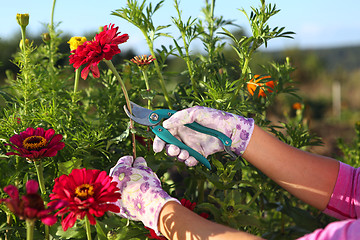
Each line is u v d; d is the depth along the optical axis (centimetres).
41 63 152
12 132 109
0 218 108
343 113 705
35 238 102
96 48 87
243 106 118
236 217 103
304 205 168
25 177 106
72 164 103
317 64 1127
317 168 92
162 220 78
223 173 106
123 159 92
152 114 94
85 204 72
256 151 92
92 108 151
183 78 145
